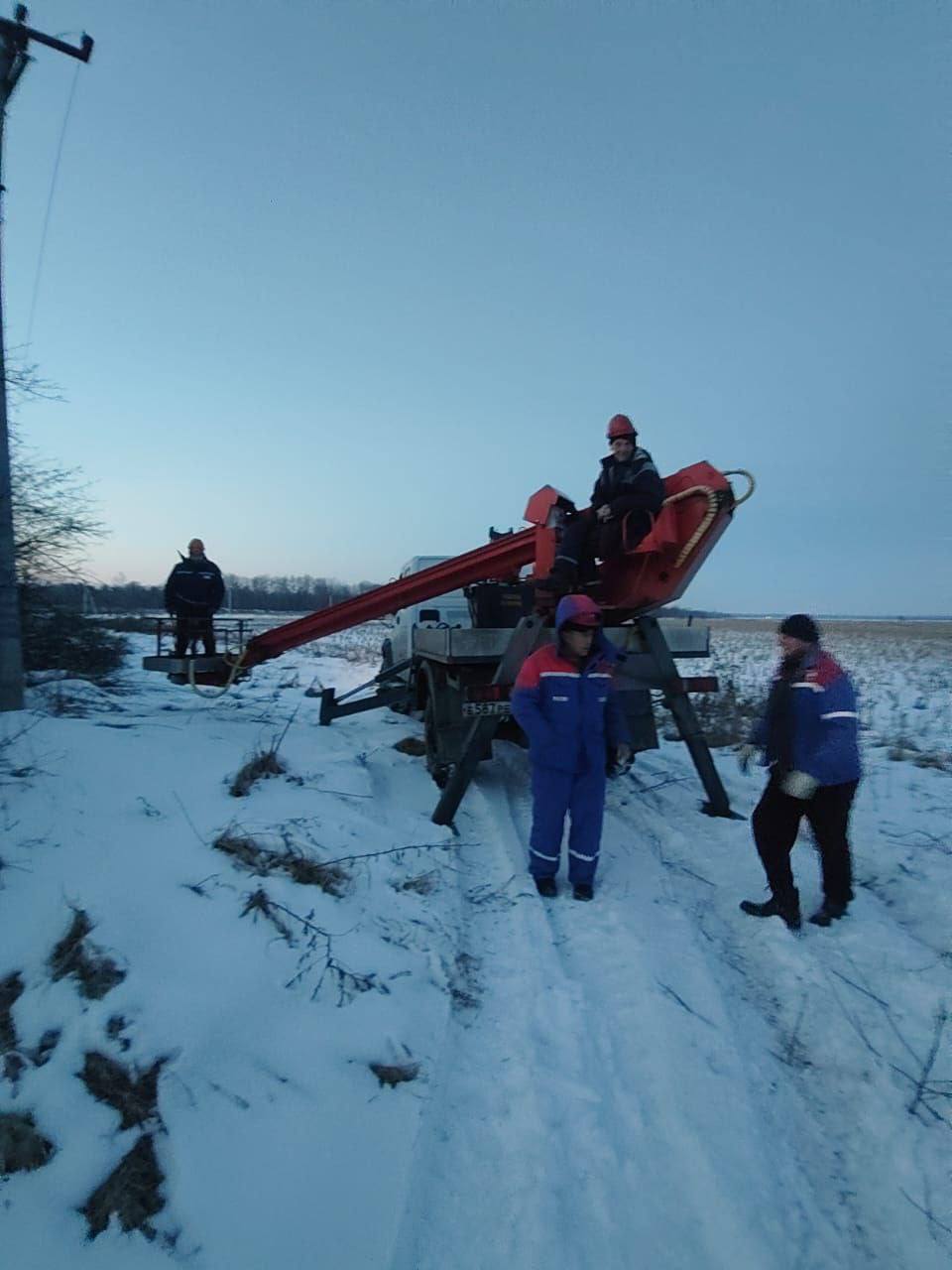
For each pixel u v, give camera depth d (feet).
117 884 13.01
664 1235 8.10
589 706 15.60
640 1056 10.77
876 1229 8.39
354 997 11.33
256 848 14.60
